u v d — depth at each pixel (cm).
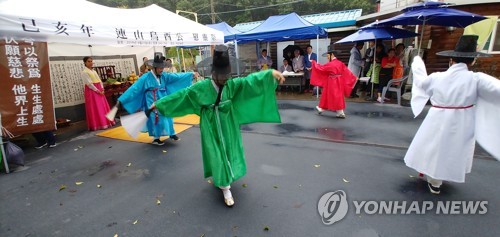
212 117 262
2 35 335
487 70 772
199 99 254
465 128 247
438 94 255
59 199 306
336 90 577
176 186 323
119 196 307
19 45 381
